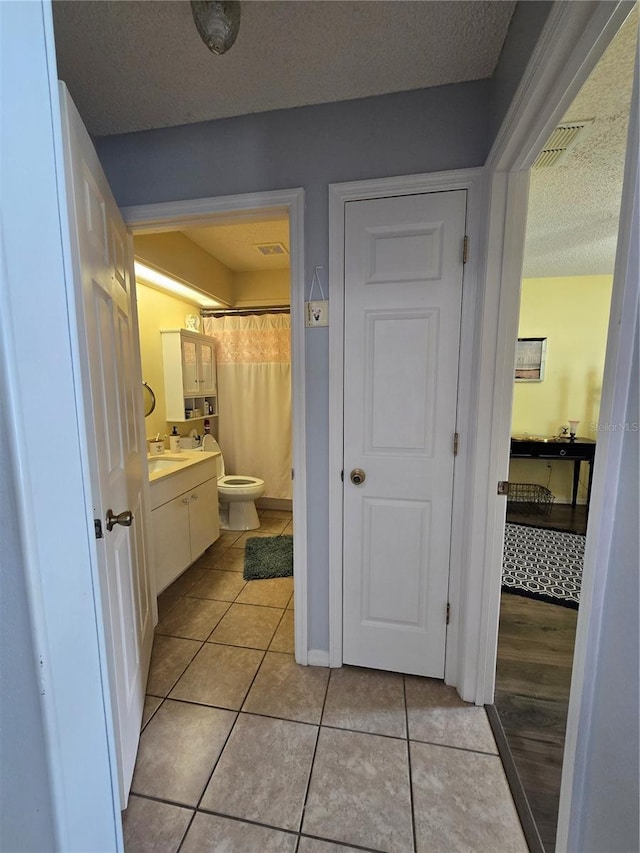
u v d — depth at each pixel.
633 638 0.52
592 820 0.62
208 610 2.13
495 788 1.16
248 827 1.07
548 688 1.58
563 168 1.94
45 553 0.52
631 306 0.52
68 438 0.56
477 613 1.46
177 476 2.29
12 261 0.47
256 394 3.74
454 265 1.41
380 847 1.02
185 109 1.45
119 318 1.41
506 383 1.36
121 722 1.12
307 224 1.49
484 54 1.20
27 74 0.48
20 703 0.51
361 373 1.53
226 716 1.43
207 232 2.64
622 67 1.27
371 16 1.07
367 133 1.41
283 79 1.31
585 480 3.99
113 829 0.68
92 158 1.07
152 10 1.06
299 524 1.64
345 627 1.67
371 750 1.29
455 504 1.52
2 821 0.49
